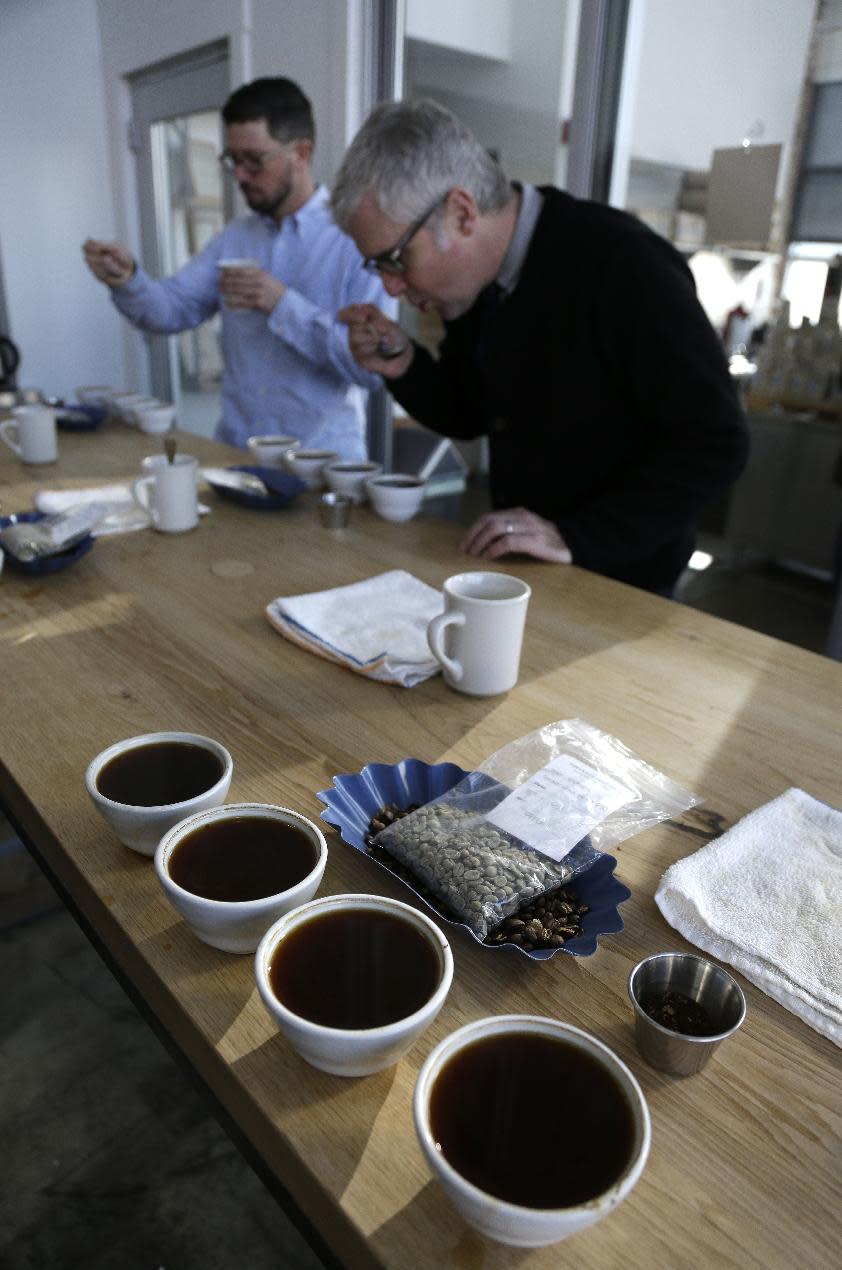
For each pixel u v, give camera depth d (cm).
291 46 306
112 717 93
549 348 159
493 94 333
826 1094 54
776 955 62
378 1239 44
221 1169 138
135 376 487
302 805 78
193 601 125
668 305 143
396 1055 51
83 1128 144
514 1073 48
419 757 87
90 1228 129
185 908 58
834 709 101
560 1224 39
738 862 72
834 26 273
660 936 66
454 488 433
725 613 353
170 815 67
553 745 88
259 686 101
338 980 53
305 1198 49
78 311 470
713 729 95
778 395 373
